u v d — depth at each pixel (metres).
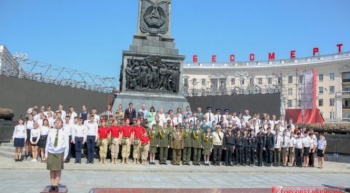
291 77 76.62
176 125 17.89
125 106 22.75
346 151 23.36
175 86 24.12
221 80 84.00
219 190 9.67
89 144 16.66
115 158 16.89
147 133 17.39
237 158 18.55
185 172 15.56
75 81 33.91
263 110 34.53
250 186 12.33
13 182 11.57
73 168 14.84
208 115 21.45
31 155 18.28
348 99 71.88
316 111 32.62
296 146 19.98
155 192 9.34
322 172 17.86
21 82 29.11
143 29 24.44
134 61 23.64
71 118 18.27
